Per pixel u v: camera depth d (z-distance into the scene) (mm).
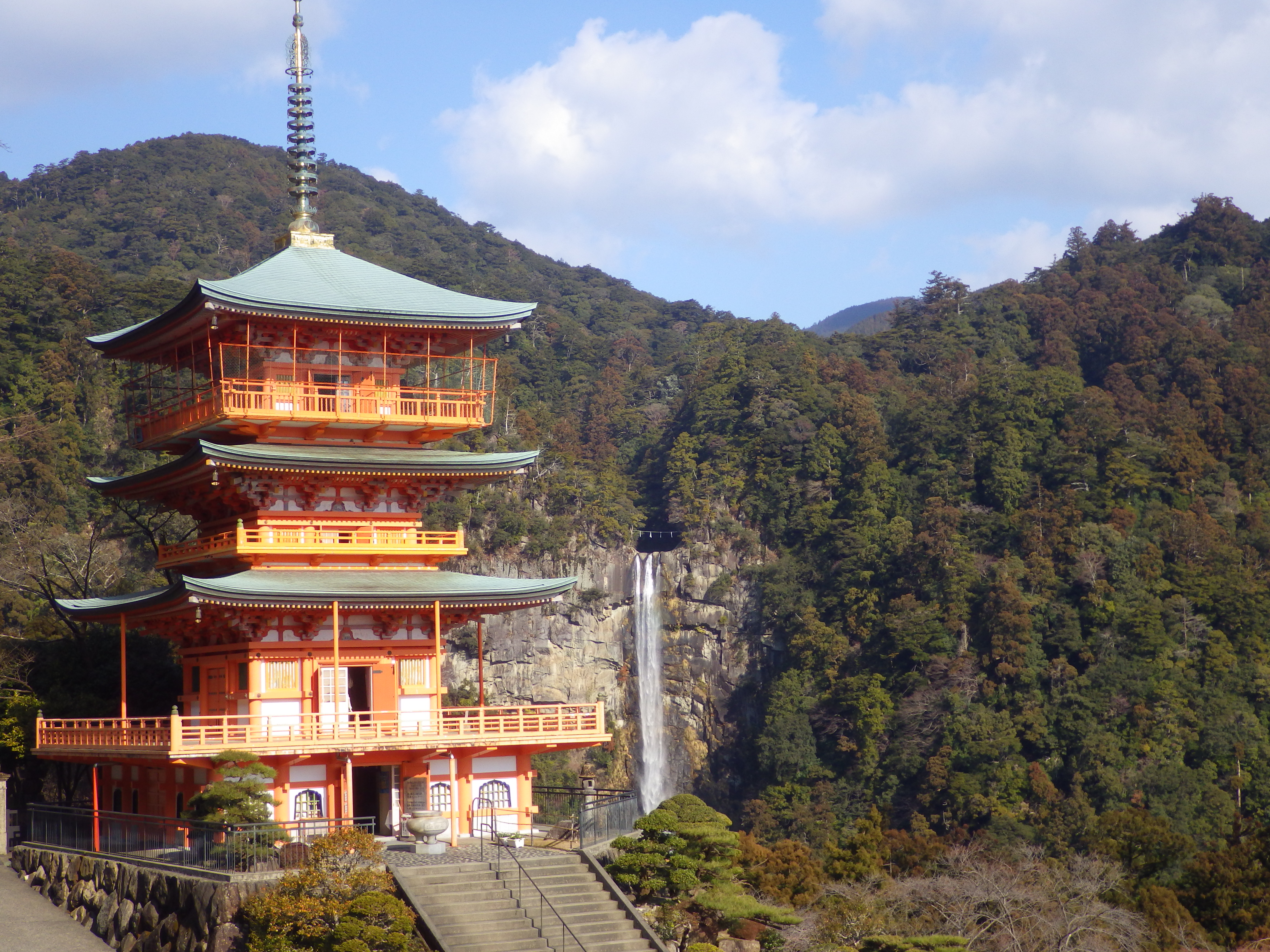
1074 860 68062
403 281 59531
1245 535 169625
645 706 175250
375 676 54969
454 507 165625
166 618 56688
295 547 54375
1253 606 154000
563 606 172250
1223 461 184125
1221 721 140500
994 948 52625
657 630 178625
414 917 41562
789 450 186500
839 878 56625
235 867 43938
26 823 65750
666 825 48469
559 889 45875
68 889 52594
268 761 50719
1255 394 189375
